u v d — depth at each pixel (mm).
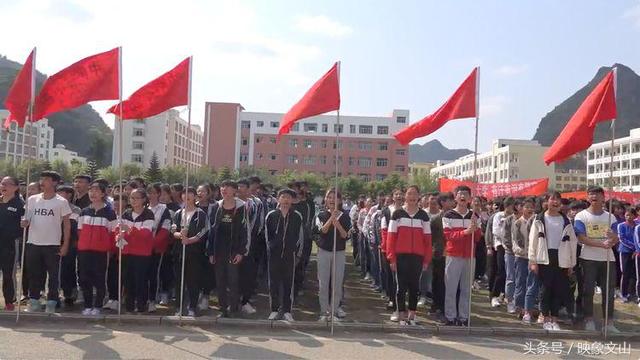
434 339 7336
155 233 8500
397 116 72750
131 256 8102
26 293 8797
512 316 9102
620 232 11164
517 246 8906
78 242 8031
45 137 88312
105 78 7934
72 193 8961
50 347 6340
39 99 7887
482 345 7090
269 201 11461
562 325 8391
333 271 7695
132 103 8141
